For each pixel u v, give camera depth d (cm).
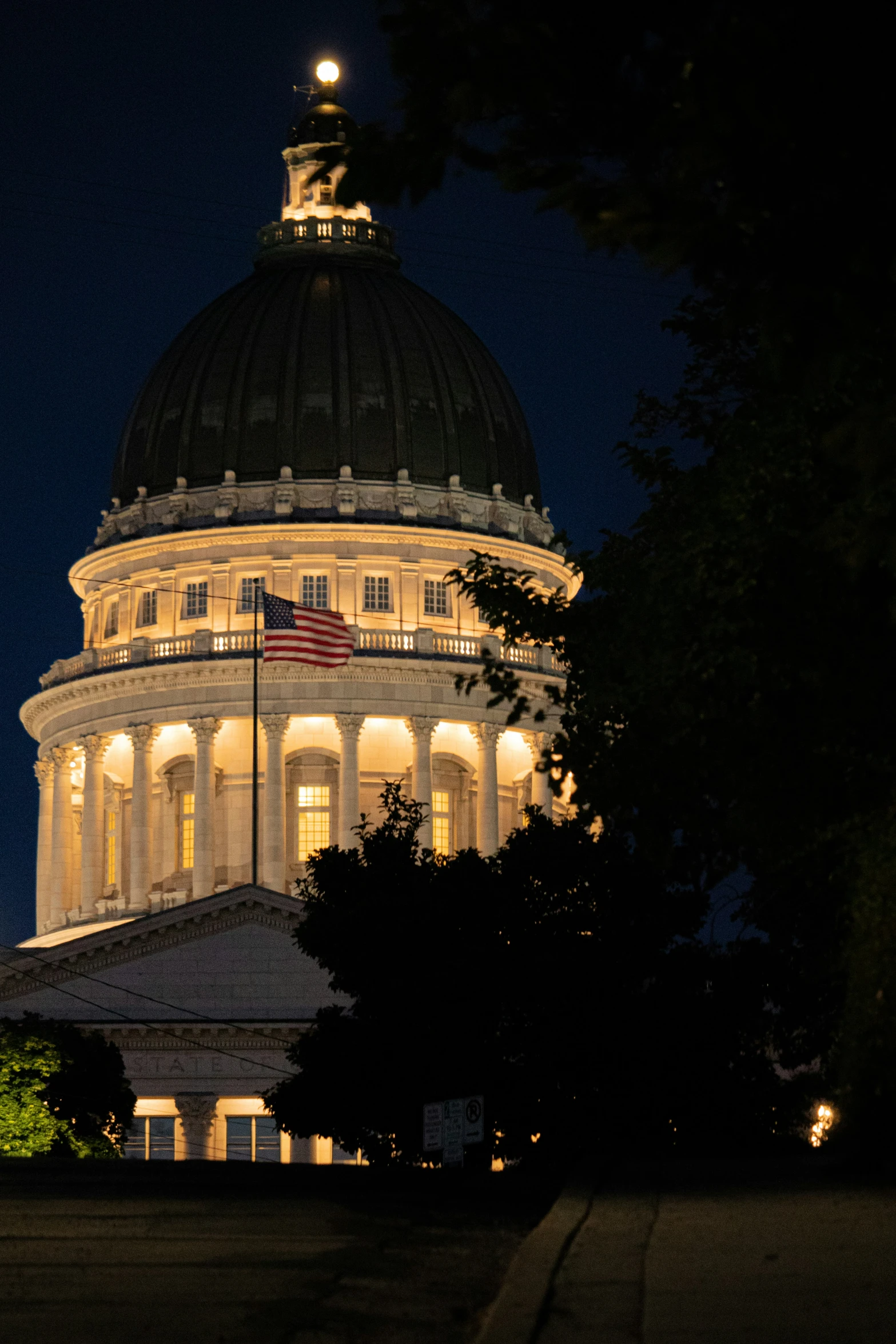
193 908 10862
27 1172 3338
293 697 13538
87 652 14175
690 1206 2189
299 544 13862
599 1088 5144
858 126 1633
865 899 2586
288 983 10825
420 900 5431
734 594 2908
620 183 1664
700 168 1631
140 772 13712
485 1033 5338
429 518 14162
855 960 2595
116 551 14288
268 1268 1919
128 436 14888
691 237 1625
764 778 3055
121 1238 2155
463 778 13912
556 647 3966
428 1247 2091
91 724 14038
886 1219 1956
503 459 14675
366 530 13862
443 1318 1673
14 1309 1709
